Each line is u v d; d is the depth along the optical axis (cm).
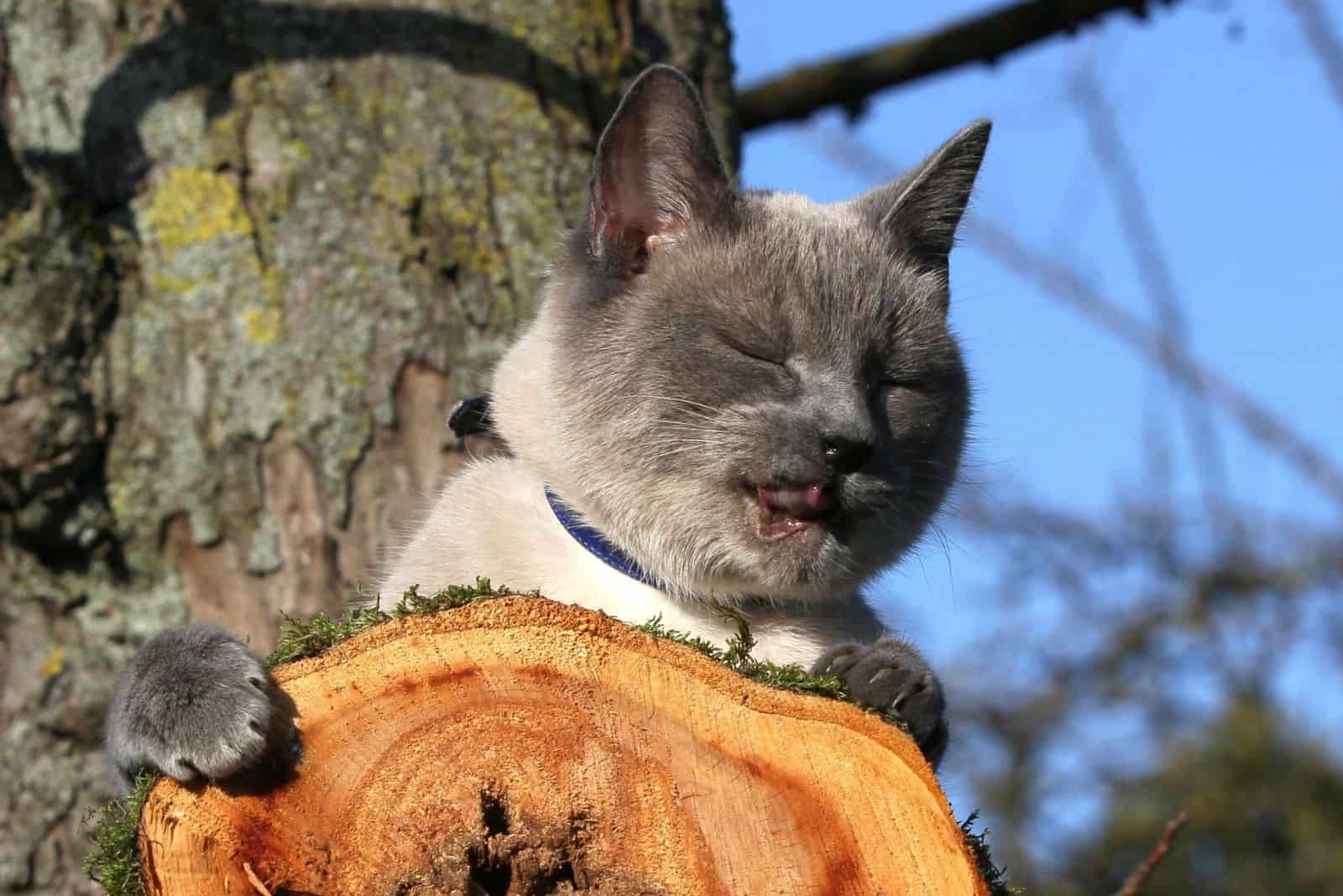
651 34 593
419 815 296
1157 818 980
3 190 501
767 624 441
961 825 322
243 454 500
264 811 295
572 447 435
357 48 543
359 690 303
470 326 524
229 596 493
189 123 526
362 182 527
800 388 429
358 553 497
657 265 452
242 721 293
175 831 292
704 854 301
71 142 525
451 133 541
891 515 438
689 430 427
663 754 305
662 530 430
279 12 542
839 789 305
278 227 519
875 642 418
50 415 489
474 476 454
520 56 557
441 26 552
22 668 488
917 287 471
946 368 466
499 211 538
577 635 310
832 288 444
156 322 509
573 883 301
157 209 518
